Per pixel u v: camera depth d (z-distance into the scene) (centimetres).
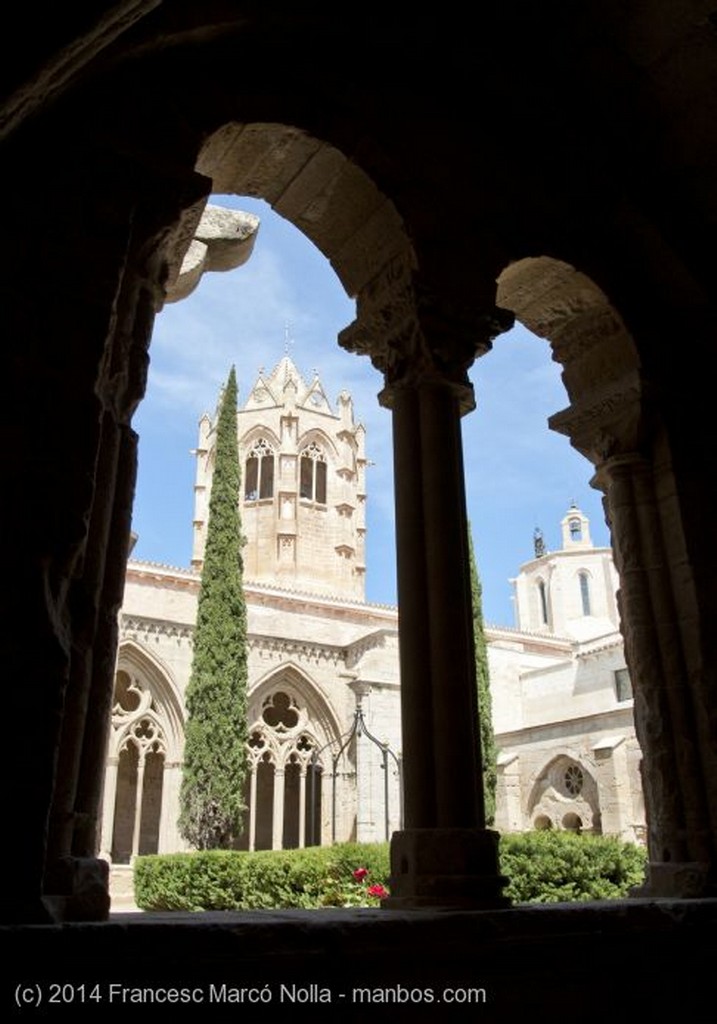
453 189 595
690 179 682
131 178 444
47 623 336
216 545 2536
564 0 594
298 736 3053
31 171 413
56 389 374
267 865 1612
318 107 552
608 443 650
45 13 353
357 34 568
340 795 3014
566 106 653
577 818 2841
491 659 3403
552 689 3266
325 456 5494
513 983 369
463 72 620
